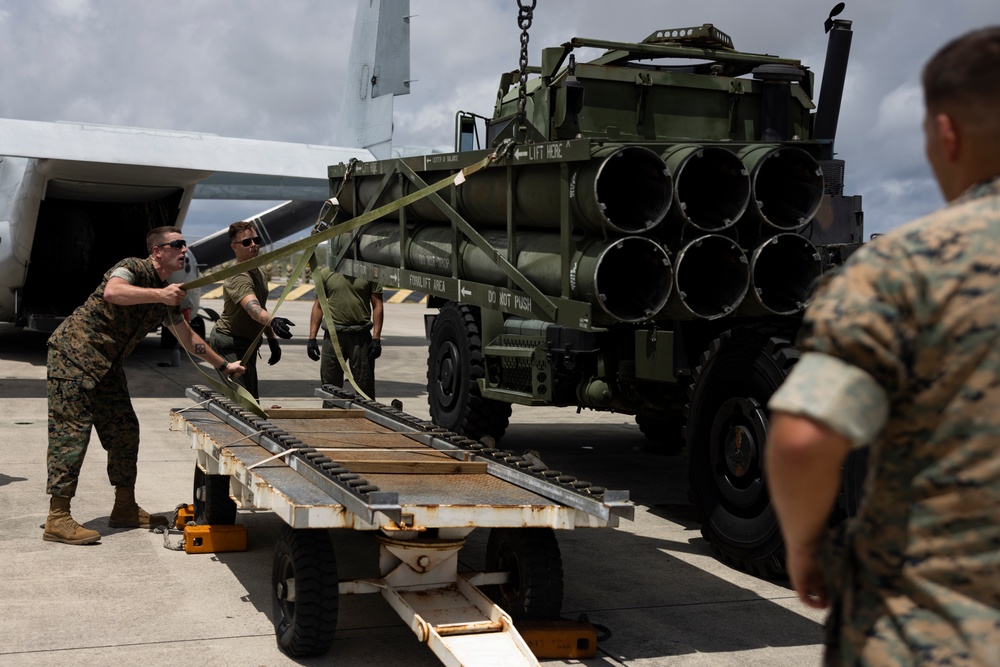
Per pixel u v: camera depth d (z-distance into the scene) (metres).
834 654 1.58
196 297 14.24
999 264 1.44
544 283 5.12
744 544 4.89
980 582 1.45
